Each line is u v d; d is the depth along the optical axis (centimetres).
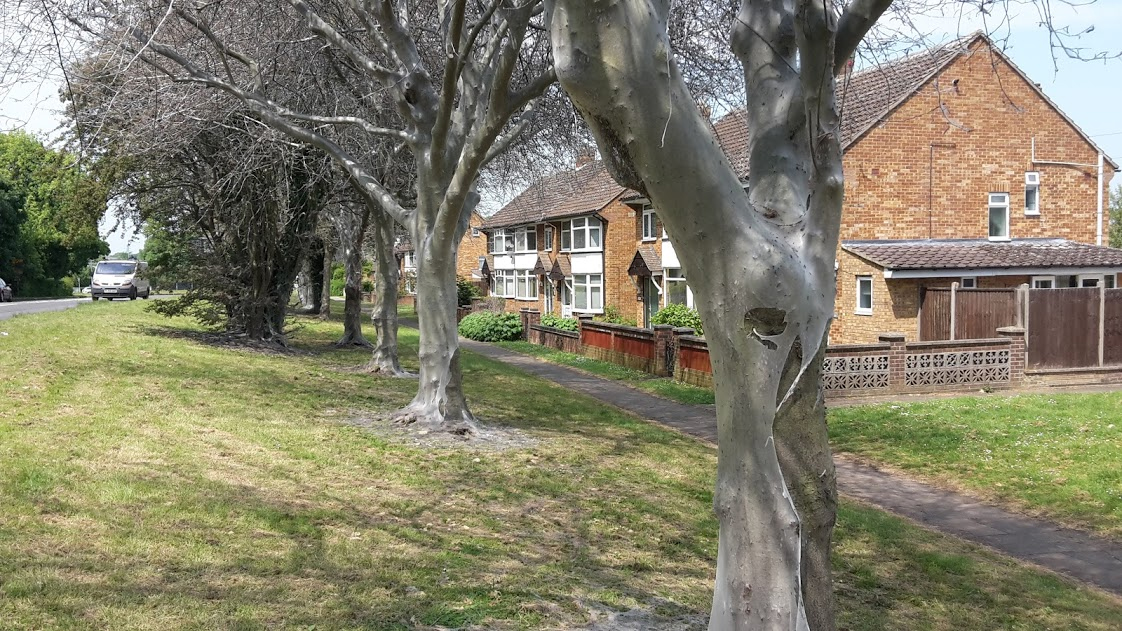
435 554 592
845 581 660
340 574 529
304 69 1345
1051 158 2445
